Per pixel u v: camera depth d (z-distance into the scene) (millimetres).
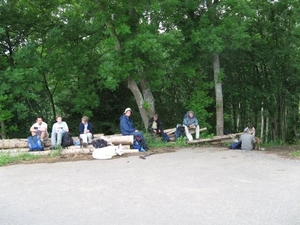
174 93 23203
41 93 20531
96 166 9258
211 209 5516
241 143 12633
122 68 14727
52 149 11781
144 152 11727
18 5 17453
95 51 18922
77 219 5207
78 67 18047
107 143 11641
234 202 5855
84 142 11906
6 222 5184
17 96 16344
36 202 6129
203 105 17906
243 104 23609
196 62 17828
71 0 17500
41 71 17312
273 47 21062
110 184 7199
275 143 19625
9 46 17594
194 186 6910
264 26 21250
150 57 14906
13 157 10750
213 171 8219
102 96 21062
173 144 13750
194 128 14930
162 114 23328
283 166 8812
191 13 17453
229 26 15562
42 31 18219
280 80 22406
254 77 22781
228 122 24906
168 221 5023
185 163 9312
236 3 15633
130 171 8430
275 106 23484
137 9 14656
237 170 8305
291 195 6227
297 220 5000
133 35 15078
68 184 7320
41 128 12258
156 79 16172
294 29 20547
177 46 16703
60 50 18562
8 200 6309
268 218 5090
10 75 15039
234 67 22422
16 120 18812
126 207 5703
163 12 15641
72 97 20922
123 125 12516
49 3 17875
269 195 6238
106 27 16875
